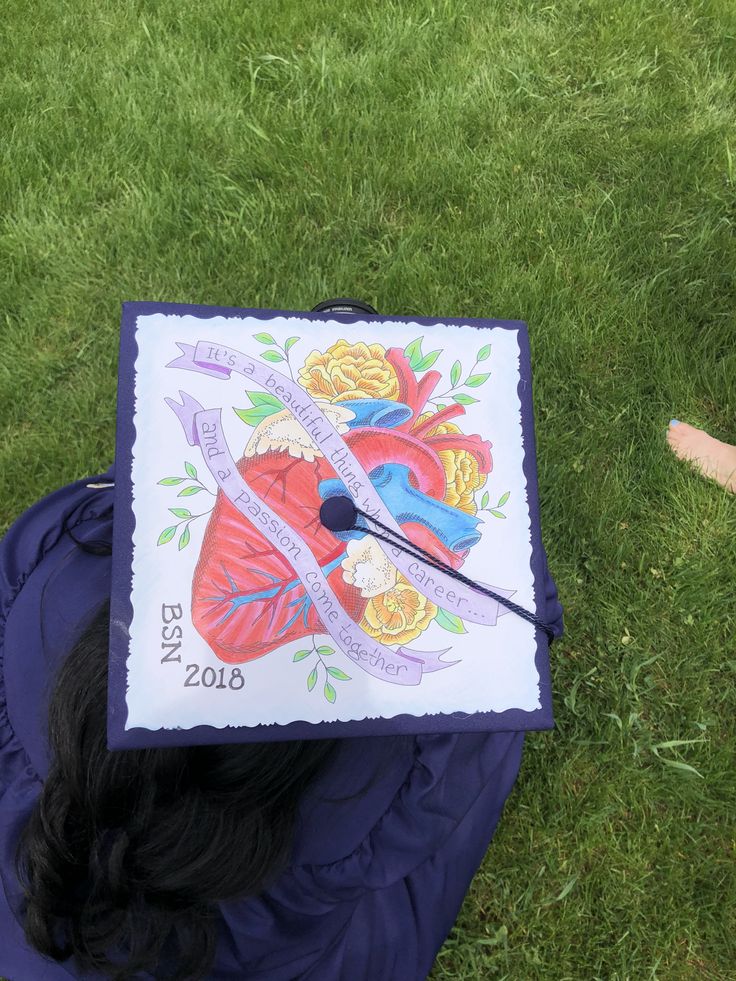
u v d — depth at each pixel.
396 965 1.17
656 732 1.54
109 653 0.78
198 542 0.81
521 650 0.84
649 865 1.46
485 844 1.22
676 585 1.61
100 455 1.68
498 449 0.89
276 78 1.99
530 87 2.02
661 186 1.94
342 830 1.07
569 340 1.75
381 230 1.87
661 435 1.72
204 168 1.87
